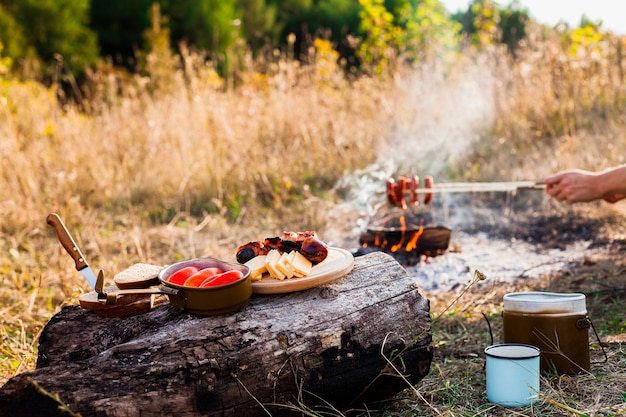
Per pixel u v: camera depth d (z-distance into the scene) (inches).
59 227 87.0
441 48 390.0
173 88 333.7
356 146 279.4
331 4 967.0
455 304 145.7
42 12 670.5
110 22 817.5
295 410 82.4
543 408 88.5
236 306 82.5
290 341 81.2
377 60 389.7
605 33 346.3
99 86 337.7
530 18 372.8
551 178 126.8
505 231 215.6
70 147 270.7
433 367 108.2
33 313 139.6
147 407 74.3
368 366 85.9
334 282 90.4
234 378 78.4
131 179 261.0
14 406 71.8
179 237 210.7
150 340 78.6
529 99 305.7
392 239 171.9
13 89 342.0
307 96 305.7
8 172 242.8
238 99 320.8
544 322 98.8
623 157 243.8
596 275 159.3
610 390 92.7
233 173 256.2
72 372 74.7
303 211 230.8
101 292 82.3
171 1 808.9
